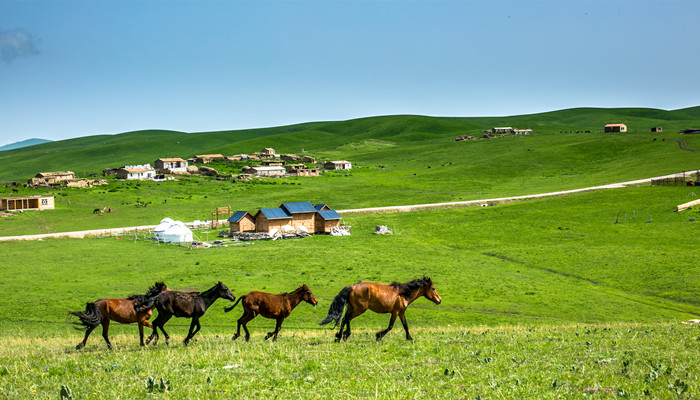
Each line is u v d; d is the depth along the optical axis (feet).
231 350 64.03
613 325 119.44
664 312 164.96
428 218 391.45
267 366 53.78
